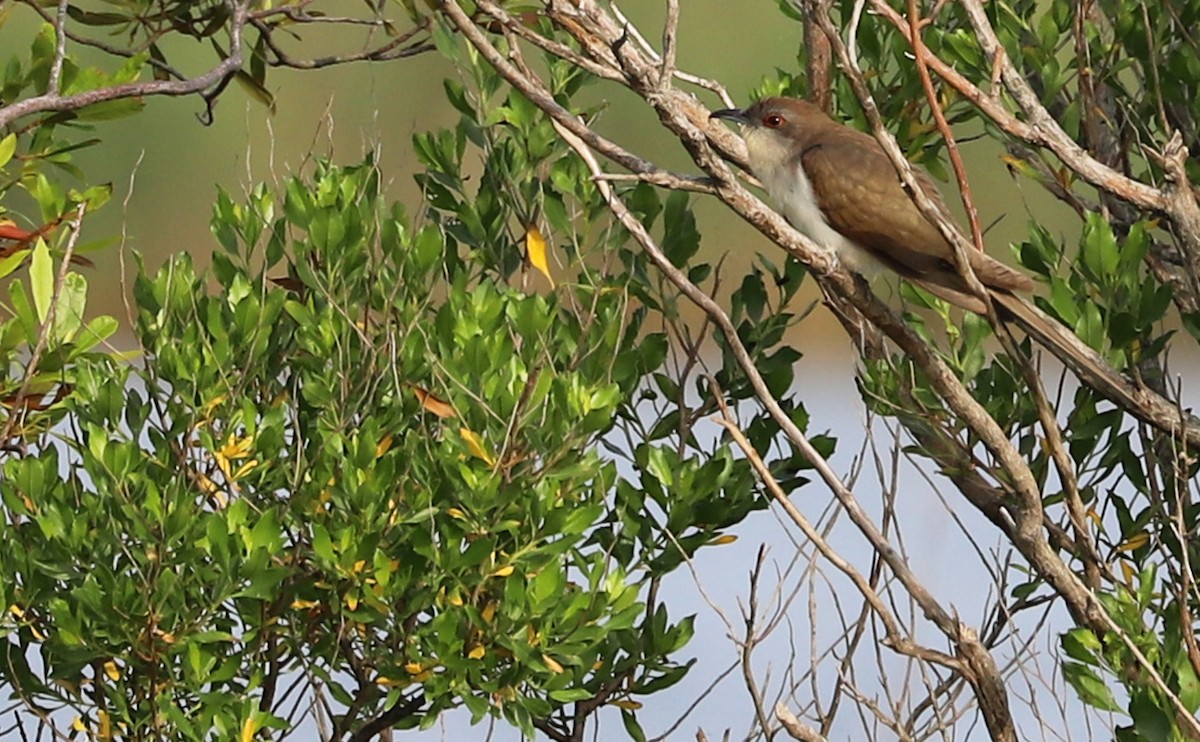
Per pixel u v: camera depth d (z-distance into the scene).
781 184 12.05
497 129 11.87
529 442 9.71
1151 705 9.03
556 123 9.18
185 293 10.76
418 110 18.98
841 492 9.45
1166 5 11.02
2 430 9.80
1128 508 10.91
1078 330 10.59
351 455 9.81
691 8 25.81
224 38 17.23
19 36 26.62
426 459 9.88
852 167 11.61
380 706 10.95
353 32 24.22
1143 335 10.65
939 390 9.81
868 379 10.99
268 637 10.28
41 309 9.73
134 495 9.77
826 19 8.74
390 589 9.68
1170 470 11.09
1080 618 9.99
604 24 9.81
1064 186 11.66
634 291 11.44
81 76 10.38
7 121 8.92
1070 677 9.50
